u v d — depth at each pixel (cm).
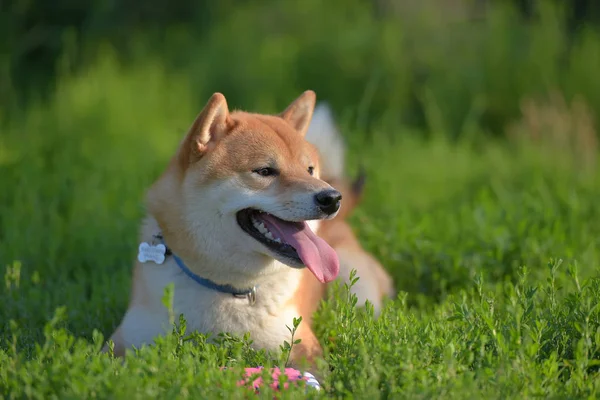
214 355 534
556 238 862
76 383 466
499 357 521
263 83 1764
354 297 614
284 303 642
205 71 1814
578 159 1391
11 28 1861
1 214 1045
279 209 607
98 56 1767
